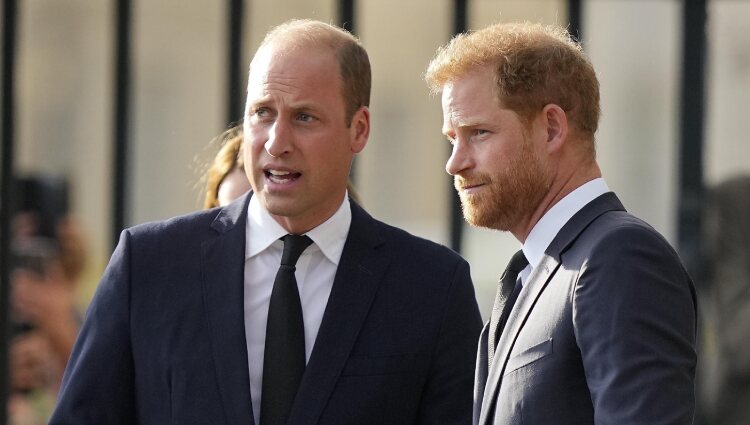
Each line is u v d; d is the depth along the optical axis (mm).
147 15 18812
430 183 19094
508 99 8555
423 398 10188
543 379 8133
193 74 18812
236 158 11758
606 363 7711
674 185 19188
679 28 19109
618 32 19234
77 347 9914
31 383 18516
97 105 18781
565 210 8641
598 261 8008
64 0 18750
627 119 19266
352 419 9703
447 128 8859
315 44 9734
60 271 18703
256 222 10102
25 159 18766
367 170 19125
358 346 9906
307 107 9539
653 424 7441
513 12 19062
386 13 19078
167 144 18797
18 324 18562
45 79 18781
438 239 19062
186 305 9805
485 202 8688
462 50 8742
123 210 18688
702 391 18875
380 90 19078
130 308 9891
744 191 18984
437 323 10148
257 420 9609
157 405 9664
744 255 18938
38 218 18719
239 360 9578
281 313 9766
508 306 8922
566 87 8664
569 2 19078
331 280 10109
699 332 18891
